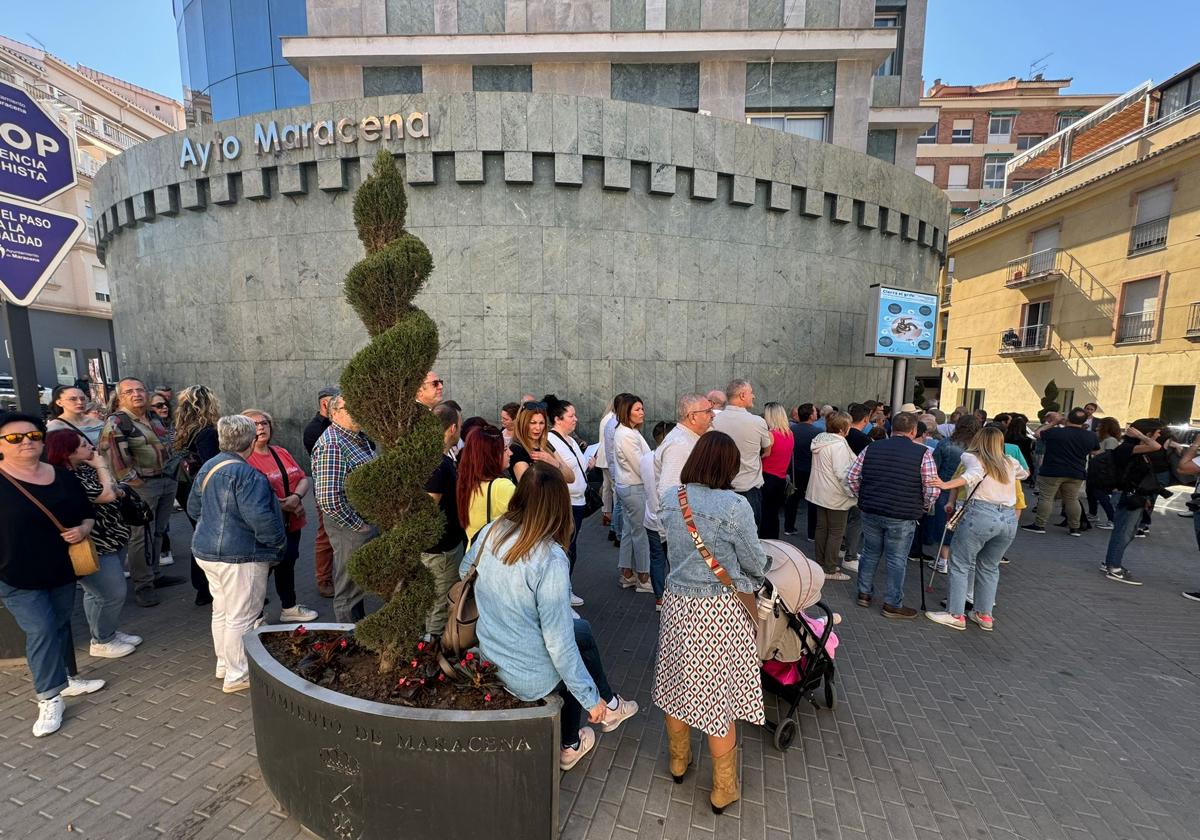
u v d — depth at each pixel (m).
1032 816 2.43
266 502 3.22
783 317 9.86
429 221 8.52
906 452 4.50
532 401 4.20
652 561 4.52
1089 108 33.69
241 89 13.27
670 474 4.00
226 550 3.16
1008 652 4.03
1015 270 20.38
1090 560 6.42
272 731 2.21
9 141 3.11
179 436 5.00
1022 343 20.14
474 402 8.70
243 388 9.45
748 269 9.49
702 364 9.29
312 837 2.20
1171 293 14.98
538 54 11.84
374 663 2.35
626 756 2.78
